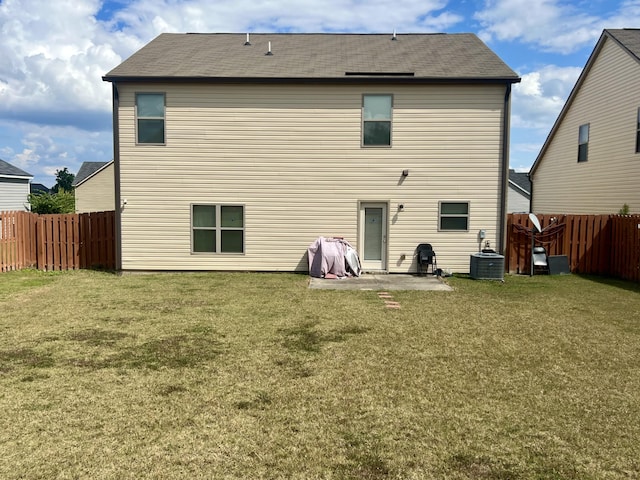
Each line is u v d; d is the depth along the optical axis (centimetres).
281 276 1262
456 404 459
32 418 420
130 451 368
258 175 1309
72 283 1138
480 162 1293
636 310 879
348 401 463
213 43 1558
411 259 1316
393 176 1304
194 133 1298
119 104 1288
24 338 666
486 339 681
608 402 466
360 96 1290
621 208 1559
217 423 415
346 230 1320
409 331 720
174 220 1316
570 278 1278
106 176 3653
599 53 1702
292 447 376
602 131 1686
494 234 1306
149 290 1051
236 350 618
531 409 449
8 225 1313
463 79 1252
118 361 572
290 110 1295
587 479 338
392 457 363
